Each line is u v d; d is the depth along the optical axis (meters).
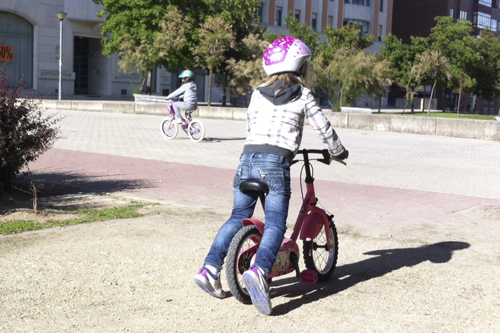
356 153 15.66
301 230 4.69
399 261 5.71
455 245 6.38
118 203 8.00
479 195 9.80
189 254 5.66
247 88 38.94
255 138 4.18
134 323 4.03
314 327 4.05
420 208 8.47
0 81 7.73
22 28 46.88
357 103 63.97
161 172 11.00
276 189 4.11
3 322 3.96
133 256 5.54
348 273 5.30
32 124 7.95
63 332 3.85
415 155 15.76
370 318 4.24
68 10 48.38
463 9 83.75
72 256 5.47
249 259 4.33
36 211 7.09
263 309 4.06
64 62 49.00
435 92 72.69
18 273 4.94
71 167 11.27
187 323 4.05
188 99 16.88
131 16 35.91
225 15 36.91
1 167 7.83
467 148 18.41
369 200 8.95
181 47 35.34
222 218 7.26
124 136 17.91
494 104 90.44
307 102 4.16
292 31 43.12
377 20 71.00
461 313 4.39
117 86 54.34
